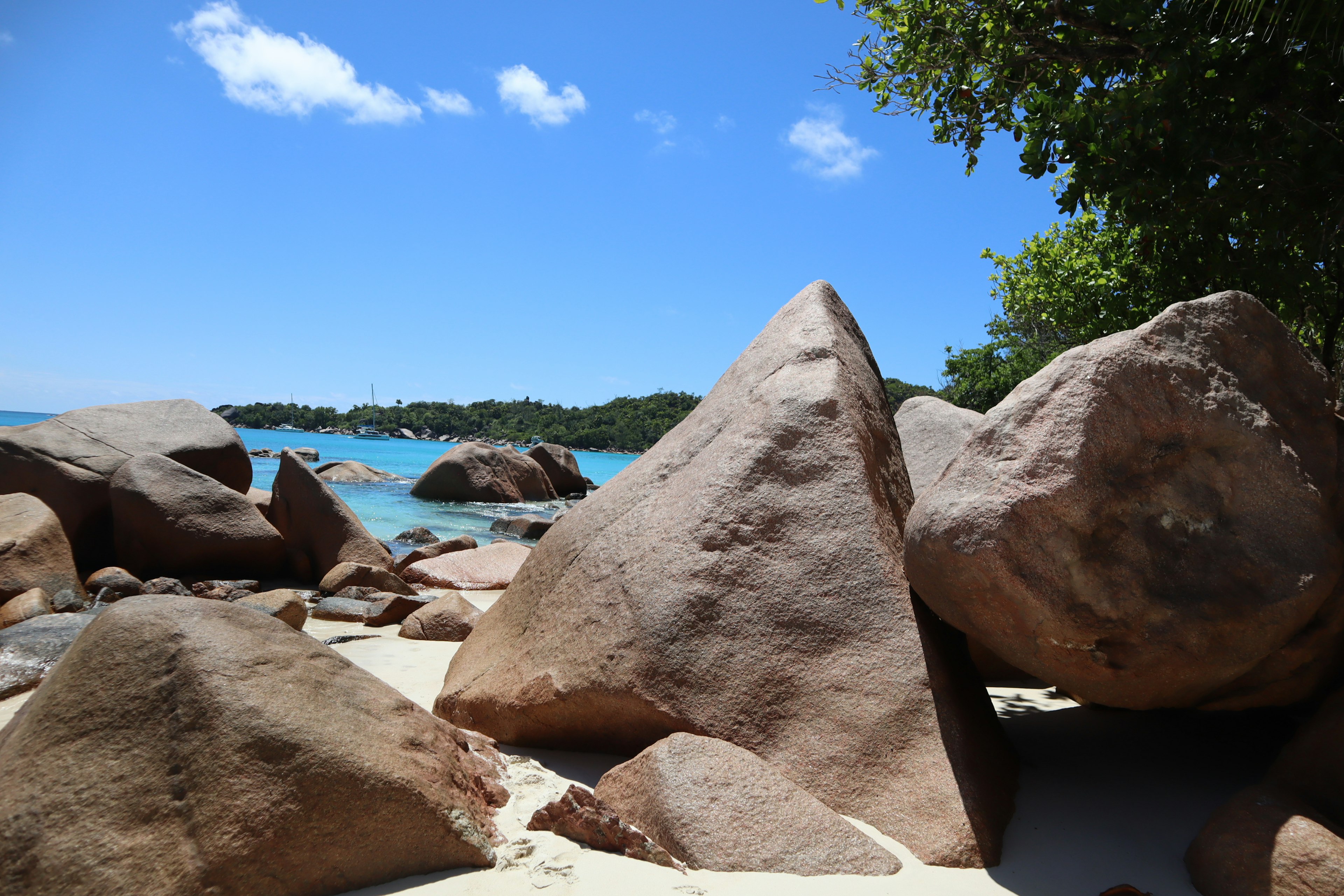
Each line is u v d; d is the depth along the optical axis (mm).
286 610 7008
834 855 2807
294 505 10680
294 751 2635
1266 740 3902
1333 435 3201
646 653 3715
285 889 2518
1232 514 3043
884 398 5141
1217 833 2826
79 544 10070
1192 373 3090
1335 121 5449
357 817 2637
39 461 10164
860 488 4031
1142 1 5793
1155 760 3775
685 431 4926
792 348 4746
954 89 7488
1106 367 3041
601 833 2896
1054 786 3535
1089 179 6160
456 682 4570
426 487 23594
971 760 3238
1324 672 3242
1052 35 6727
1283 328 3289
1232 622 2932
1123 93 5805
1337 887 2471
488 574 10664
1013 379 20578
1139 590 2939
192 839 2465
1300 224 5938
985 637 3232
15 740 2682
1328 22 5113
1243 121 5727
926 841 2949
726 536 3963
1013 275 16203
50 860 2408
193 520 9523
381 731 2982
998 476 3062
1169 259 7289
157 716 2656
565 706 3859
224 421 12109
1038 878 2812
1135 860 2951
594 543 4477
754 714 3520
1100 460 2969
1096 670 3018
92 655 2785
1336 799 2877
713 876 2707
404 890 2613
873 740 3338
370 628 7473
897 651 3551
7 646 5312
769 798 2967
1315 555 3000
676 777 3010
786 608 3740
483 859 2793
